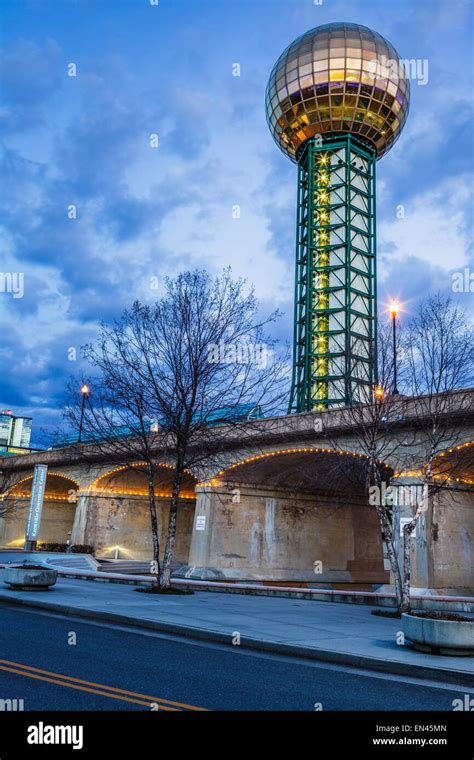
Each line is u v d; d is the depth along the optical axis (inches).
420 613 450.9
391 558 786.8
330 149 2854.3
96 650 402.6
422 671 369.4
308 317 2613.2
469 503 1247.5
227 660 393.4
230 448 1464.1
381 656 401.4
